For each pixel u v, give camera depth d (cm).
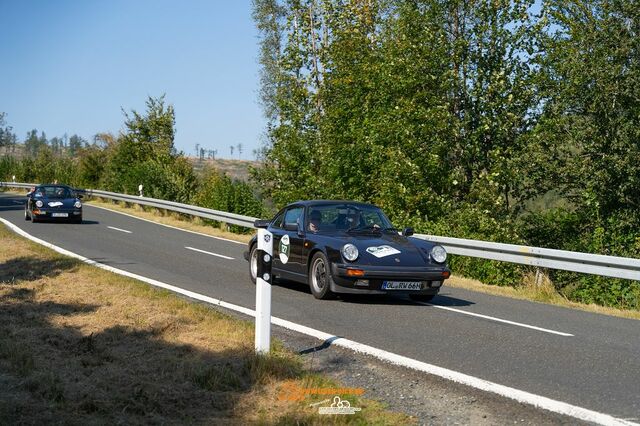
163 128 4306
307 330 796
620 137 1939
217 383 553
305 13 2941
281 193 2522
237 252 1766
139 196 3412
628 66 1969
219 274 1310
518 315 987
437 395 562
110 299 905
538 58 2141
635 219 1938
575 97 1983
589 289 1460
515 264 1516
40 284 1012
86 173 4994
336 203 1149
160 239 2019
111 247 1723
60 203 2452
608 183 1950
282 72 2867
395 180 2084
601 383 596
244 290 1116
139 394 517
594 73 1902
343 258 994
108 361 625
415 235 1652
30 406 491
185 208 2788
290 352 677
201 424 477
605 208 2019
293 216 1159
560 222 2092
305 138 2612
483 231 1894
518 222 2133
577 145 2017
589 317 1008
